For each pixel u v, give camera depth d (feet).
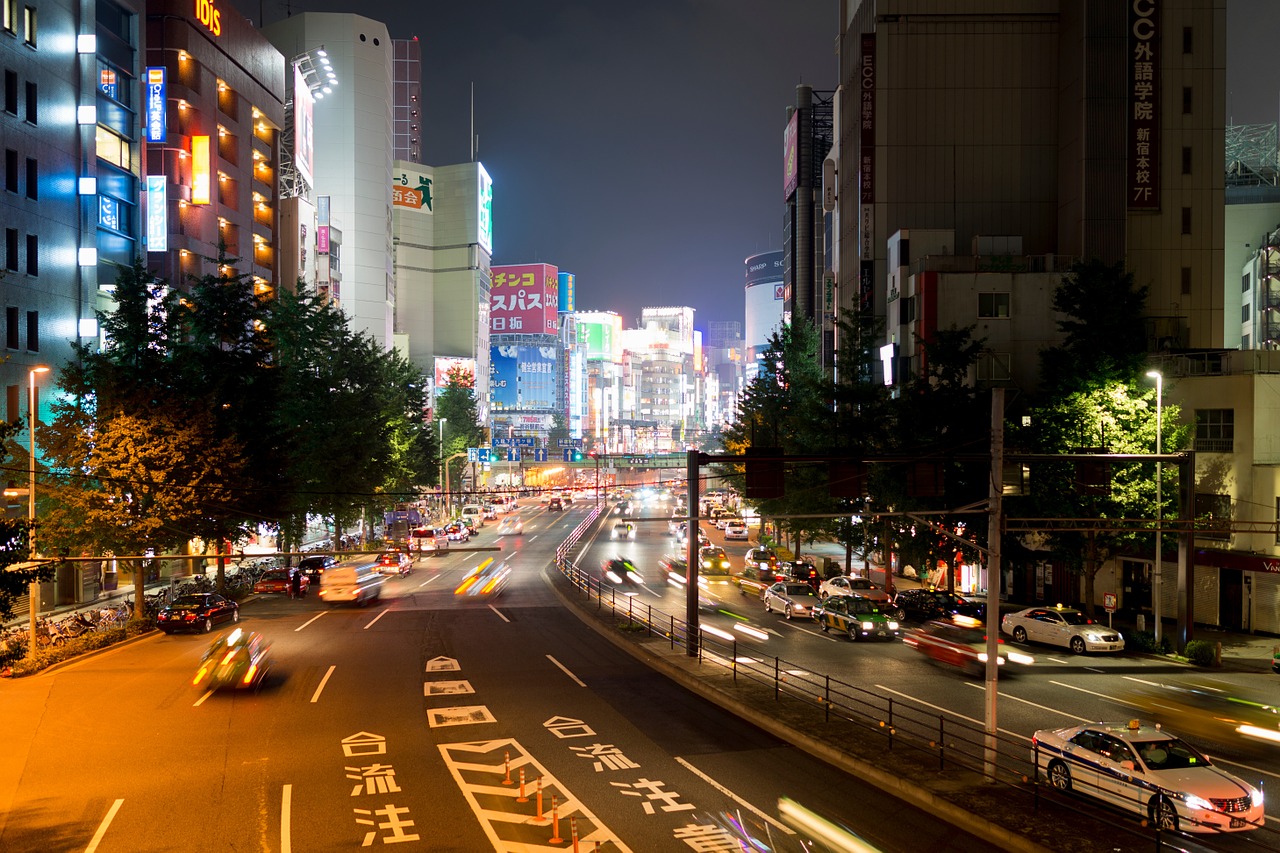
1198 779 52.01
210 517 139.85
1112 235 202.08
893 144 228.22
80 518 122.11
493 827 52.90
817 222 368.27
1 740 71.97
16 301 140.67
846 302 262.67
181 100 213.66
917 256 209.36
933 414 138.51
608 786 60.59
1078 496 126.21
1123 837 49.47
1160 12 203.31
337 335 209.46
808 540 193.57
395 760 66.54
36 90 147.02
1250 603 127.65
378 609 151.33
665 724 77.15
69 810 56.08
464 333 581.94
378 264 445.78
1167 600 139.23
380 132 448.24
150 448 124.26
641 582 192.75
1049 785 59.57
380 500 226.17
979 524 134.31
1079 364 137.49
